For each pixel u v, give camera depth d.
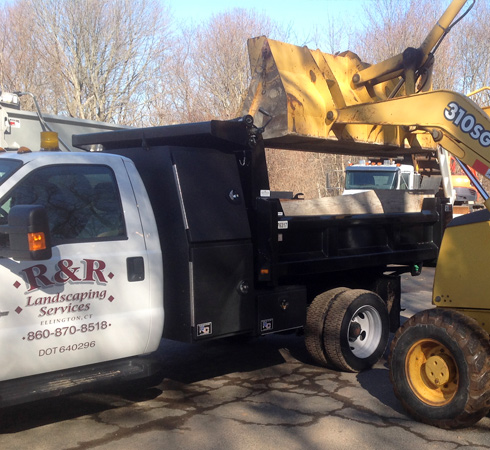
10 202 4.56
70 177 4.89
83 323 4.68
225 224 5.48
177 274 5.31
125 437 4.75
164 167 5.40
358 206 6.96
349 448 4.55
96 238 4.87
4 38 26.30
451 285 5.25
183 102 29.14
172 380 6.22
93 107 31.62
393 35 32.75
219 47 28.92
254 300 5.73
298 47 6.46
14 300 4.35
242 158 5.80
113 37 31.55
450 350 4.82
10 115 10.87
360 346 6.60
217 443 4.64
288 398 5.66
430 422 4.94
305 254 6.15
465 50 36.66
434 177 9.51
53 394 4.48
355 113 6.23
